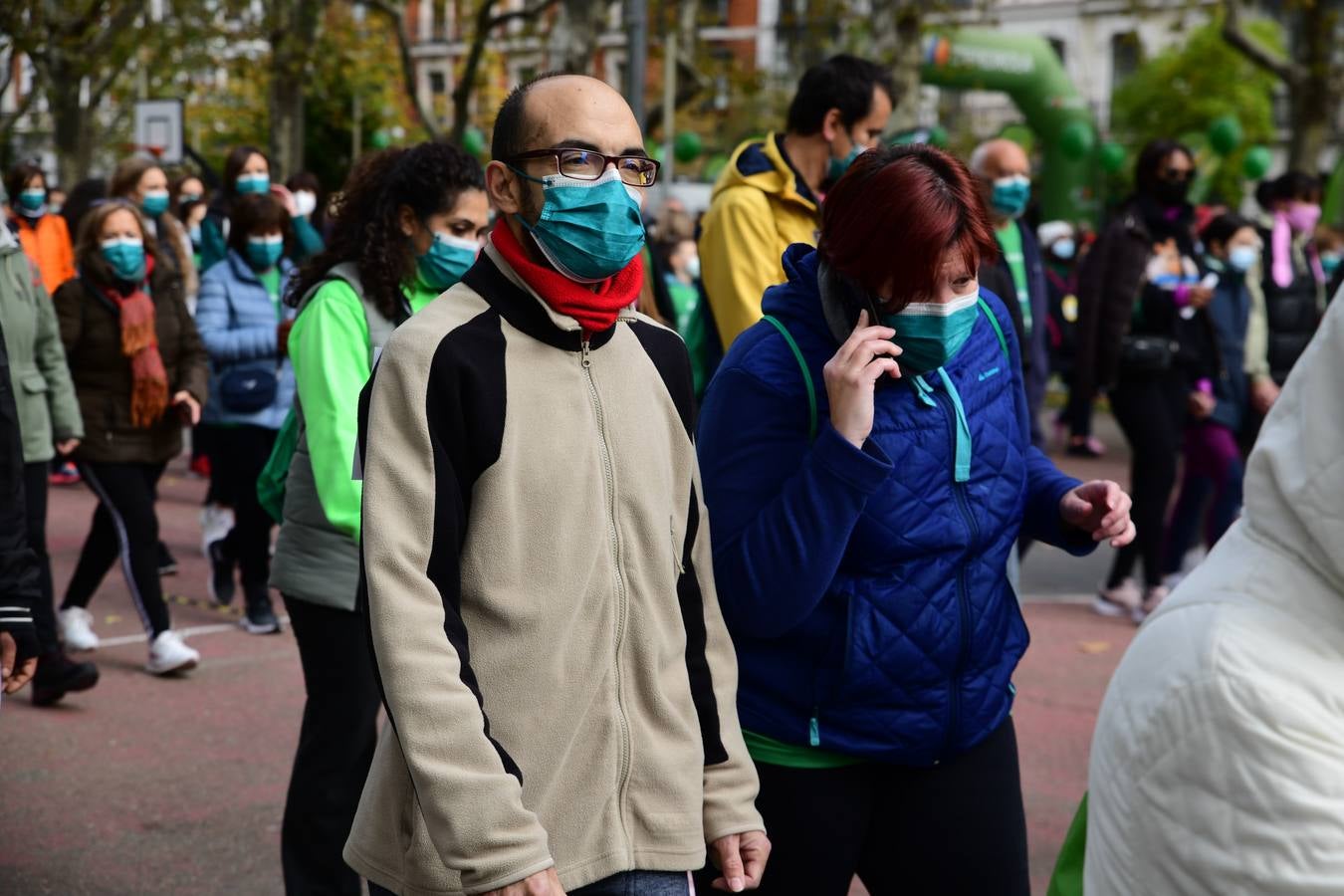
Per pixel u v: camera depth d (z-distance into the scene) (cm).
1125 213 747
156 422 618
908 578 262
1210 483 790
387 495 217
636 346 241
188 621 732
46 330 568
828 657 263
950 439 264
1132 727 175
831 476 252
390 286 351
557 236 229
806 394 266
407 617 213
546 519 224
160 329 632
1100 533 281
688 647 245
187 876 423
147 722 564
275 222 741
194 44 2681
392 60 2762
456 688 212
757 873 245
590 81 236
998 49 2561
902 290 251
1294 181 848
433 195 350
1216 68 3806
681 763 234
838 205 259
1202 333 766
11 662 311
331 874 356
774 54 4484
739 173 438
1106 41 4688
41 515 547
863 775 271
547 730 221
